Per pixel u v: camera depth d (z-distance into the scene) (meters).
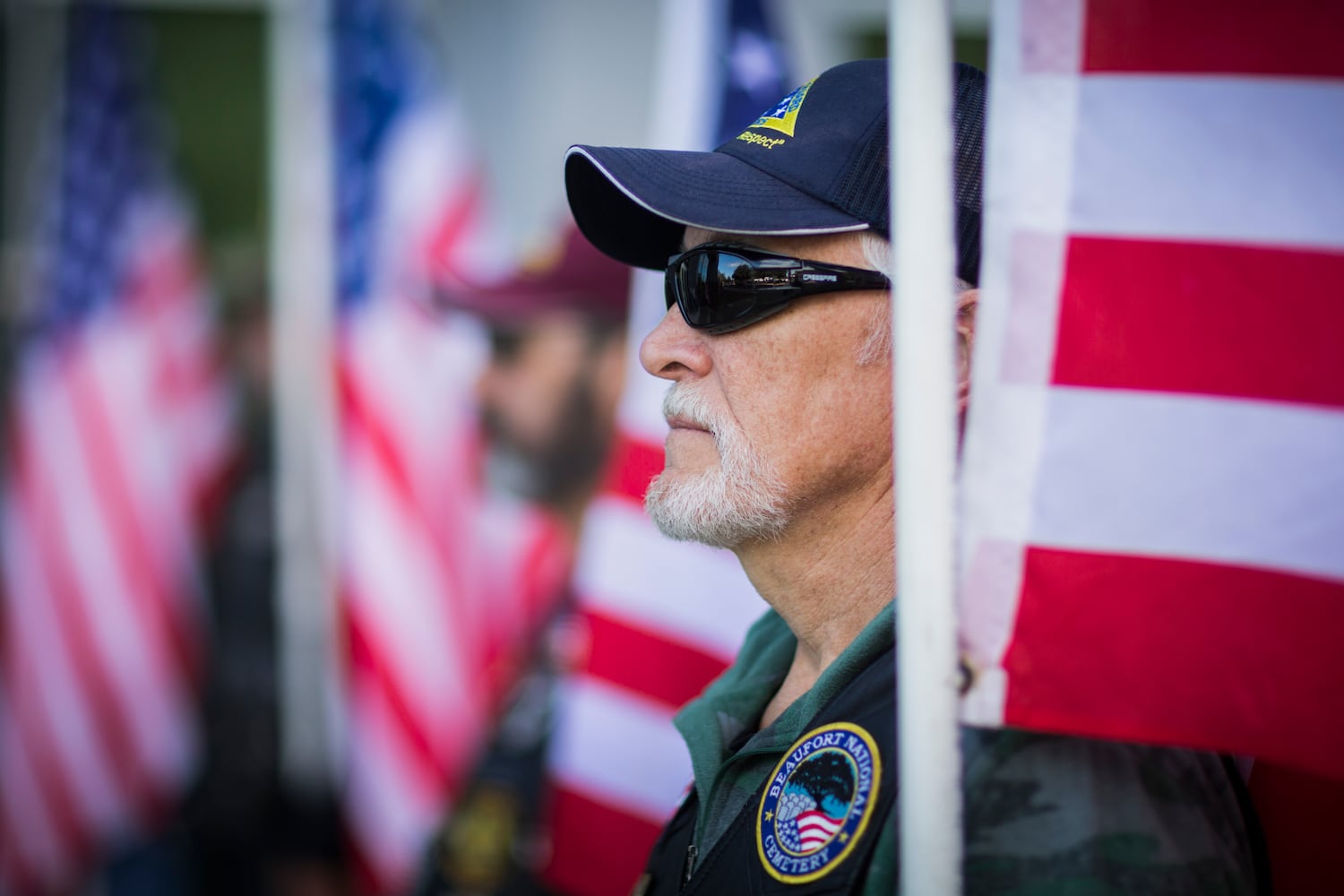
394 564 4.85
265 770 5.39
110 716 5.38
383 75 5.00
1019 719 1.17
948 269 1.14
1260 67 1.17
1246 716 1.15
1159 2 1.18
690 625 3.53
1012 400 1.19
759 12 3.75
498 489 4.84
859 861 1.29
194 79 6.20
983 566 1.19
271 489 5.61
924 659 1.13
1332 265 1.16
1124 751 1.27
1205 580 1.17
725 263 1.61
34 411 5.49
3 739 5.42
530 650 4.32
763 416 1.61
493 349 4.78
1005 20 1.20
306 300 5.32
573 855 3.53
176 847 5.39
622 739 3.51
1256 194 1.17
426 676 4.85
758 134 1.70
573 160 1.83
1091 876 1.20
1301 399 1.16
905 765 1.13
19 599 5.46
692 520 1.65
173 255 5.59
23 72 6.86
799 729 1.50
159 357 5.51
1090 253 1.19
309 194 5.09
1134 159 1.18
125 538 5.40
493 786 4.10
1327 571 1.15
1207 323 1.17
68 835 5.39
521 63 5.95
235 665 5.46
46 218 5.50
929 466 1.13
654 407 3.57
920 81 1.14
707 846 1.56
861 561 1.63
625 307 4.66
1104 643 1.17
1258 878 1.46
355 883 5.02
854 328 1.58
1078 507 1.18
